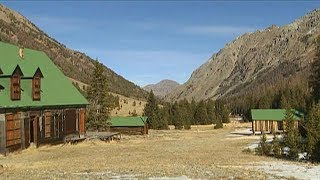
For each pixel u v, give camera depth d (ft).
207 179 81.25
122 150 158.61
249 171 94.38
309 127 129.90
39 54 190.19
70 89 194.08
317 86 304.30
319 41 317.22
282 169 100.42
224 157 133.49
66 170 94.84
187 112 445.78
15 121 143.54
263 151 145.59
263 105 536.01
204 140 233.76
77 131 191.83
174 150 163.22
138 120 301.43
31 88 157.69
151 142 213.87
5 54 155.94
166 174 87.30
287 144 137.90
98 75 267.39
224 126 423.64
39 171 92.79
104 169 96.53
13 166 103.76
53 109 170.81
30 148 152.25
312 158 124.57
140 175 85.92
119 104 654.12
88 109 263.49
